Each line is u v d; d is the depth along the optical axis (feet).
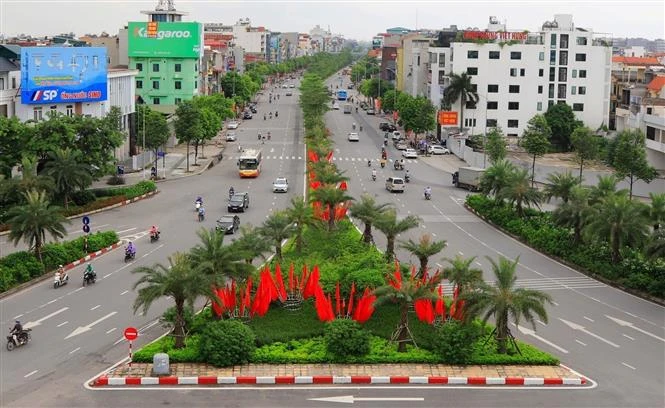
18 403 125.49
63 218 207.41
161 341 148.97
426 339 151.74
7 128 273.33
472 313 145.28
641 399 131.75
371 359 143.43
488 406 128.06
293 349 148.25
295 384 135.44
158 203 301.84
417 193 337.11
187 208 292.20
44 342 152.97
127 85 392.68
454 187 355.36
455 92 493.77
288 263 189.57
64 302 178.91
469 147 437.99
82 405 125.18
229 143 488.44
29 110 320.91
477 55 500.74
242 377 135.23
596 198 232.32
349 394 131.95
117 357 145.79
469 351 143.13
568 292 196.44
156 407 125.18
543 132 428.56
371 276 169.78
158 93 543.39
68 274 203.10
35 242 215.92
